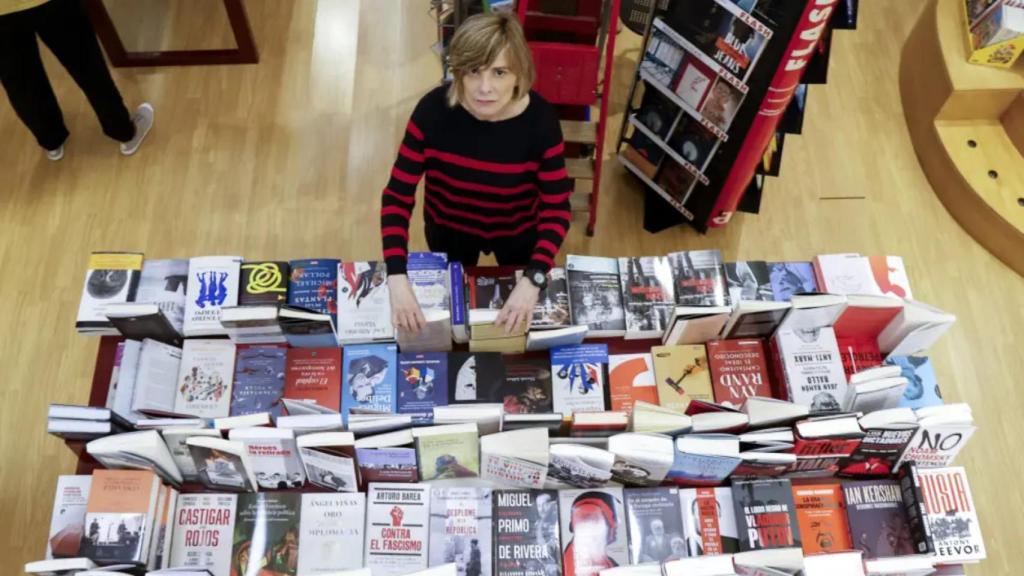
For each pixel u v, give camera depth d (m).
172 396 2.29
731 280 2.54
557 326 2.44
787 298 2.53
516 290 2.27
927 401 2.36
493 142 2.27
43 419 3.42
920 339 2.37
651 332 2.46
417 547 2.11
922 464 2.22
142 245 3.88
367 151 4.21
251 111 4.32
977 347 3.78
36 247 3.85
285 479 2.19
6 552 3.16
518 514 2.13
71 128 4.21
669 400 2.36
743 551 2.08
